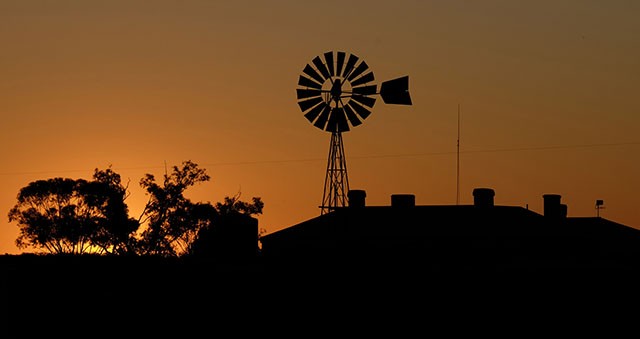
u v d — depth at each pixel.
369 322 79.69
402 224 93.88
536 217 95.12
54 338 79.94
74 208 150.88
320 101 110.56
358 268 85.69
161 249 146.88
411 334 78.38
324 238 93.44
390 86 110.19
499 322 77.94
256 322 81.69
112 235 148.50
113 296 89.19
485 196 96.62
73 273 102.19
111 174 152.62
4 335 80.88
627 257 87.62
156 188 149.38
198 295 86.81
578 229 93.75
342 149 108.75
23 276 100.81
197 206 148.12
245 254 117.38
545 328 77.44
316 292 82.69
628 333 76.69
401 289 80.56
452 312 78.81
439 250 89.19
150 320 83.62
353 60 111.25
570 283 80.00
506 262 85.50
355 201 99.81
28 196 150.50
